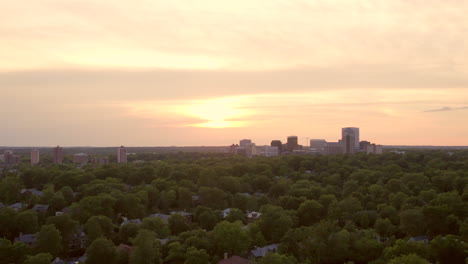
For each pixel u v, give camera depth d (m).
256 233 138.25
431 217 141.25
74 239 147.38
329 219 151.38
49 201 192.88
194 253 113.38
